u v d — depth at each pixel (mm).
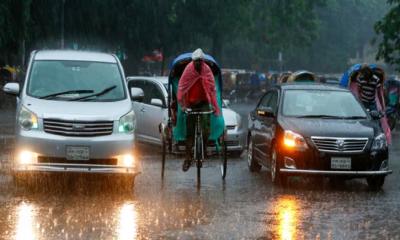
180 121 31172
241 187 30281
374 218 23547
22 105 28297
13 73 92375
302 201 26938
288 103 33250
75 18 96000
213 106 30562
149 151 44281
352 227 21953
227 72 138250
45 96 29297
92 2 96375
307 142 30484
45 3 87250
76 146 27391
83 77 30484
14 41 82062
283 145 30672
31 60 31141
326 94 34094
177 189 29234
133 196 27141
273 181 31578
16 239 19422
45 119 27594
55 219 22234
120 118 28094
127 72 113062
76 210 23859
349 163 30469
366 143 30703
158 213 23641
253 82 137500
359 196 28625
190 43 124688
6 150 41812
